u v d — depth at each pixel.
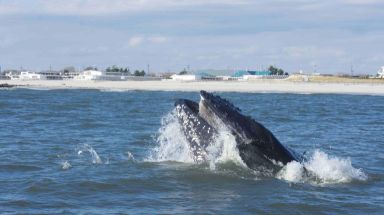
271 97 186.38
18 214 25.36
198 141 33.41
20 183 31.66
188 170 33.88
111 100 150.75
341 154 44.53
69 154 43.12
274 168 32.50
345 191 30.30
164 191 29.94
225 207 26.75
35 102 132.38
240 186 30.69
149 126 68.62
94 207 26.62
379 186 31.81
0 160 39.78
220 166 33.62
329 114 98.62
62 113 92.62
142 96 187.12
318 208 26.84
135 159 39.97
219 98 32.69
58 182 31.70
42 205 26.98
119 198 28.42
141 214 25.27
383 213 26.11
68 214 25.31
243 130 31.73
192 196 28.80
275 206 27.03
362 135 60.09
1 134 58.38
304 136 58.69
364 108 122.06
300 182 31.66
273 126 71.31
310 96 197.50
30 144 49.59
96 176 33.53
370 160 41.22
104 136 56.56
